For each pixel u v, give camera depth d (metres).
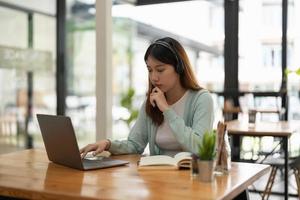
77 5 5.46
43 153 1.96
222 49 4.80
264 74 4.62
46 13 5.20
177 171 1.46
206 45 4.92
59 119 1.50
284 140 3.32
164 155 1.79
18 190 1.22
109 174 1.42
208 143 1.30
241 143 4.27
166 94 1.89
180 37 5.16
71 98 5.49
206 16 4.93
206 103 1.79
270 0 4.55
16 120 4.79
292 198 3.84
